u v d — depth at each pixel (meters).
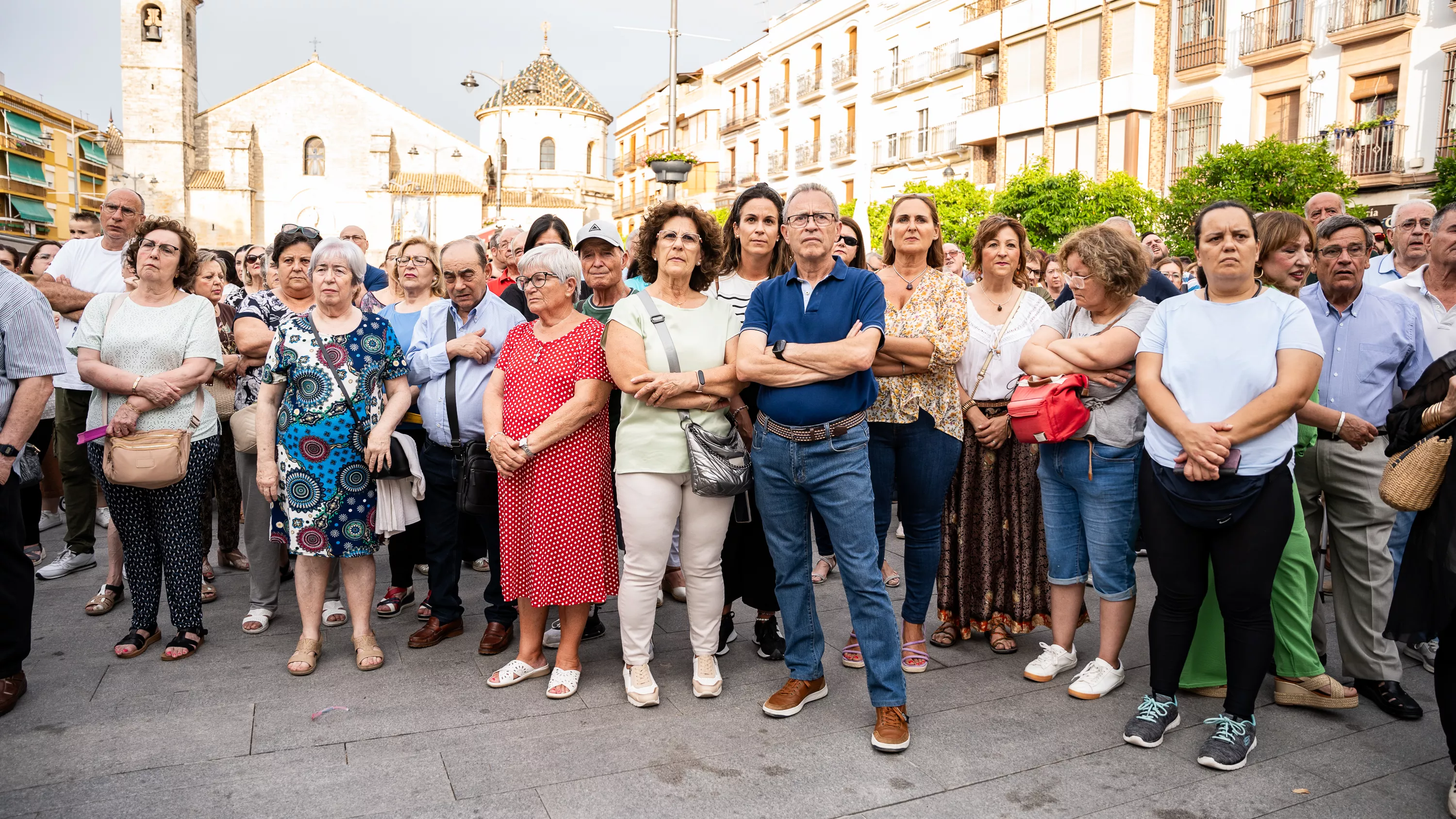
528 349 4.02
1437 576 3.00
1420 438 3.11
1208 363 3.31
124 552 4.39
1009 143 25.09
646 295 3.80
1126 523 3.86
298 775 3.17
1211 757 3.25
